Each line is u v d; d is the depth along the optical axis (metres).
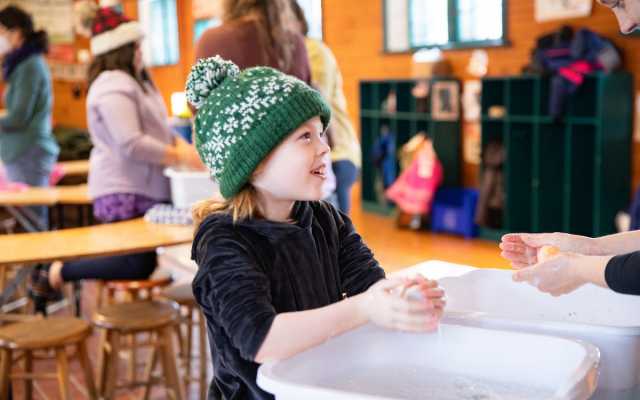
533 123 6.29
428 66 7.05
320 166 1.38
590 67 5.54
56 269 3.48
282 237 1.38
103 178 3.42
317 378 1.21
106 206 3.42
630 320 1.57
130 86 3.31
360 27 8.26
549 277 1.29
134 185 3.40
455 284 1.67
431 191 6.89
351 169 3.79
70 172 5.68
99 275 3.46
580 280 1.28
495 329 1.33
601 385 1.29
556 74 5.70
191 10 11.14
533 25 6.22
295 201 1.45
